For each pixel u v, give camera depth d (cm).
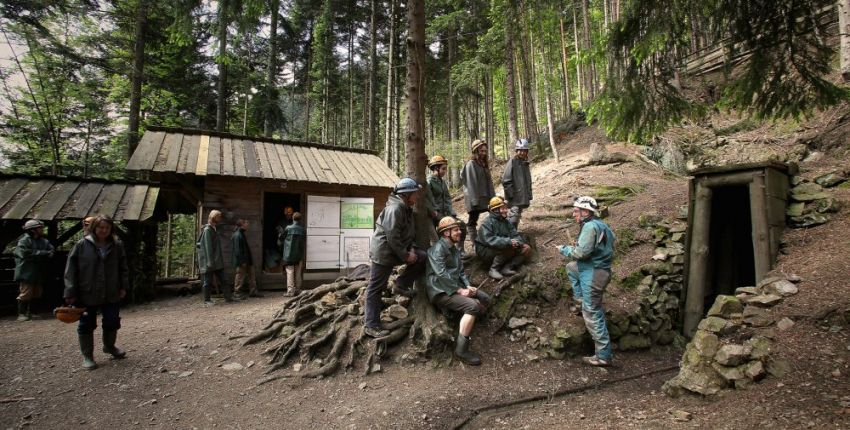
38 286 698
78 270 418
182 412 349
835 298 359
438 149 1933
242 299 801
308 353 443
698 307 525
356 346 443
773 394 280
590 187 924
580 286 471
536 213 848
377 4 2008
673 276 571
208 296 755
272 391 388
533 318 500
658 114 539
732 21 454
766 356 314
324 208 948
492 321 490
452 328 459
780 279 420
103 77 1538
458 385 390
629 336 489
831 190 556
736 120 1022
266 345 485
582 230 442
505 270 548
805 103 457
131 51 1441
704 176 556
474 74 1567
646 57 477
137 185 906
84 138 1540
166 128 964
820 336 325
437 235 539
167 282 1041
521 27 1305
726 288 589
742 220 620
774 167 525
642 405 329
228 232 848
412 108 502
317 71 2520
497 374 416
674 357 484
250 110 1811
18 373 419
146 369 432
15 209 728
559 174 1144
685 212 661
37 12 1114
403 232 441
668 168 1019
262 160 955
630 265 597
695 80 1216
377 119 2712
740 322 369
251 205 875
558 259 591
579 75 1942
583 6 1645
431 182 573
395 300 498
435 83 2148
